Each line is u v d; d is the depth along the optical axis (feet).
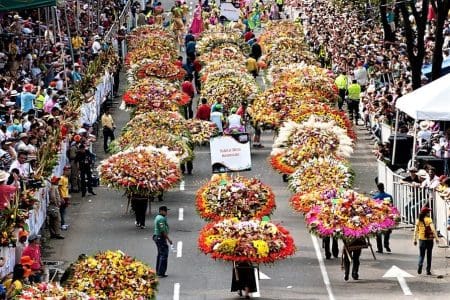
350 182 151.43
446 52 218.18
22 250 120.98
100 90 209.77
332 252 138.41
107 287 110.32
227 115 197.16
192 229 149.89
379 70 215.92
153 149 159.02
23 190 131.75
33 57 209.46
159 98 198.18
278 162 164.45
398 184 151.84
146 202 150.82
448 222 138.92
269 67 242.17
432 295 124.77
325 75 206.08
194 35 285.84
